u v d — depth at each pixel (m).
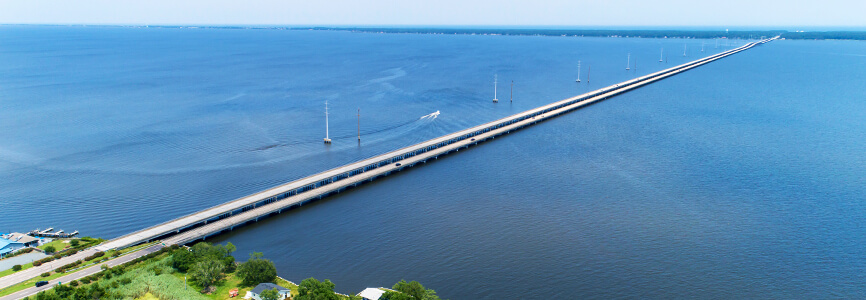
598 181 171.25
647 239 130.25
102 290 99.94
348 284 111.56
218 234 135.38
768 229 135.38
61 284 100.75
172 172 175.62
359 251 125.94
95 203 150.50
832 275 114.25
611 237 131.50
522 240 130.25
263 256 123.69
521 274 115.06
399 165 186.75
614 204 152.00
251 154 197.00
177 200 153.38
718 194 159.12
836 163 188.25
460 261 120.62
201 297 101.62
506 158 199.38
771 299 105.94
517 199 156.75
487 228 137.12
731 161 191.12
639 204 151.62
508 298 106.56
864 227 136.00
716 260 120.31
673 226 137.25
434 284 111.56
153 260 116.56
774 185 166.25
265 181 169.38
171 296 100.88
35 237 128.38
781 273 115.00
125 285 104.56
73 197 154.12
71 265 111.75
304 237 133.62
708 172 179.12
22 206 148.00
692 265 118.19
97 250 119.81
